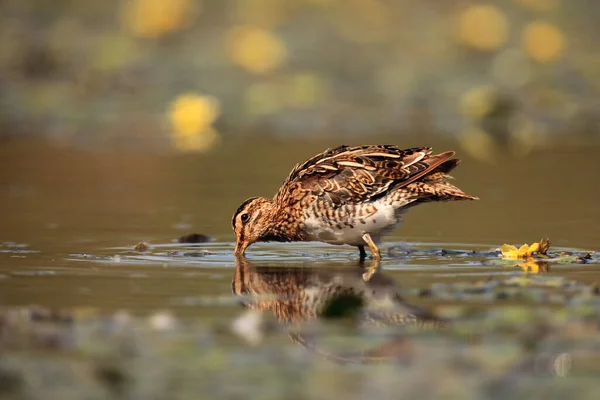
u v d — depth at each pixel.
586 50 43.00
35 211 22.52
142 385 10.74
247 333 12.55
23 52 40.34
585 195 23.84
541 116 35.75
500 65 41.72
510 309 13.45
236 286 15.57
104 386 10.70
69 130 33.75
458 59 42.44
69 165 28.48
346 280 16.00
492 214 22.09
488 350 11.77
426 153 18.59
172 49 42.62
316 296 14.83
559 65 41.41
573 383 10.73
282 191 19.06
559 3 47.81
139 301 14.40
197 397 10.42
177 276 16.33
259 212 18.84
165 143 31.97
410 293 14.71
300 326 12.93
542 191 24.41
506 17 46.28
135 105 36.97
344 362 11.46
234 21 45.75
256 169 27.61
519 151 30.19
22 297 14.62
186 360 11.50
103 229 20.62
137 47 42.56
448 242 19.47
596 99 37.78
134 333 12.47
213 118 33.97
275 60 40.94
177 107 33.72
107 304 14.20
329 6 47.66
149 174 27.16
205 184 25.73
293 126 34.19
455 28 45.38
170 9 42.94
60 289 15.18
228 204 23.36
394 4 48.25
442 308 13.50
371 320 13.27
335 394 10.48
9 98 37.34
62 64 40.25
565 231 20.17
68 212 22.44
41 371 11.11
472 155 29.55
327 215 18.52
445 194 18.23
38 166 28.28
